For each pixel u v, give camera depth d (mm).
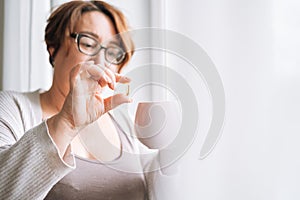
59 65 830
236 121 830
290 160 806
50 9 1075
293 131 808
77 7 827
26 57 1188
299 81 811
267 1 831
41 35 1161
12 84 1190
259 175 816
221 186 823
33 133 580
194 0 872
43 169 571
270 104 819
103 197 765
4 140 740
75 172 766
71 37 811
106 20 831
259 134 820
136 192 772
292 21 819
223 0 855
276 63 822
